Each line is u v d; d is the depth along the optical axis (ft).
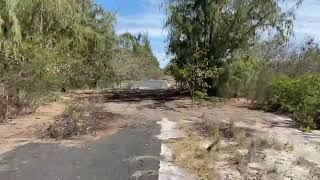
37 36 57.88
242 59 82.28
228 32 83.05
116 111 61.21
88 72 95.20
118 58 109.09
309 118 51.52
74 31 77.77
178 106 69.67
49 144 38.01
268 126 51.21
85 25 93.91
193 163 32.37
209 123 49.01
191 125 49.67
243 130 46.14
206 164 32.14
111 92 96.84
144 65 178.40
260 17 82.79
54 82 61.46
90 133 43.24
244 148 37.78
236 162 32.81
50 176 28.40
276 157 35.09
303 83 59.21
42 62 55.42
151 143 39.06
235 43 83.25
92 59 97.19
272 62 84.28
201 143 39.47
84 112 53.57
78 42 81.46
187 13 84.79
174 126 48.85
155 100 78.89
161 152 35.53
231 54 82.58
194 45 81.46
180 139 41.11
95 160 32.68
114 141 39.83
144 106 69.10
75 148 36.68
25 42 55.11
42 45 59.67
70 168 30.35
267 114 62.03
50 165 31.09
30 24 56.49
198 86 77.87
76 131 42.39
